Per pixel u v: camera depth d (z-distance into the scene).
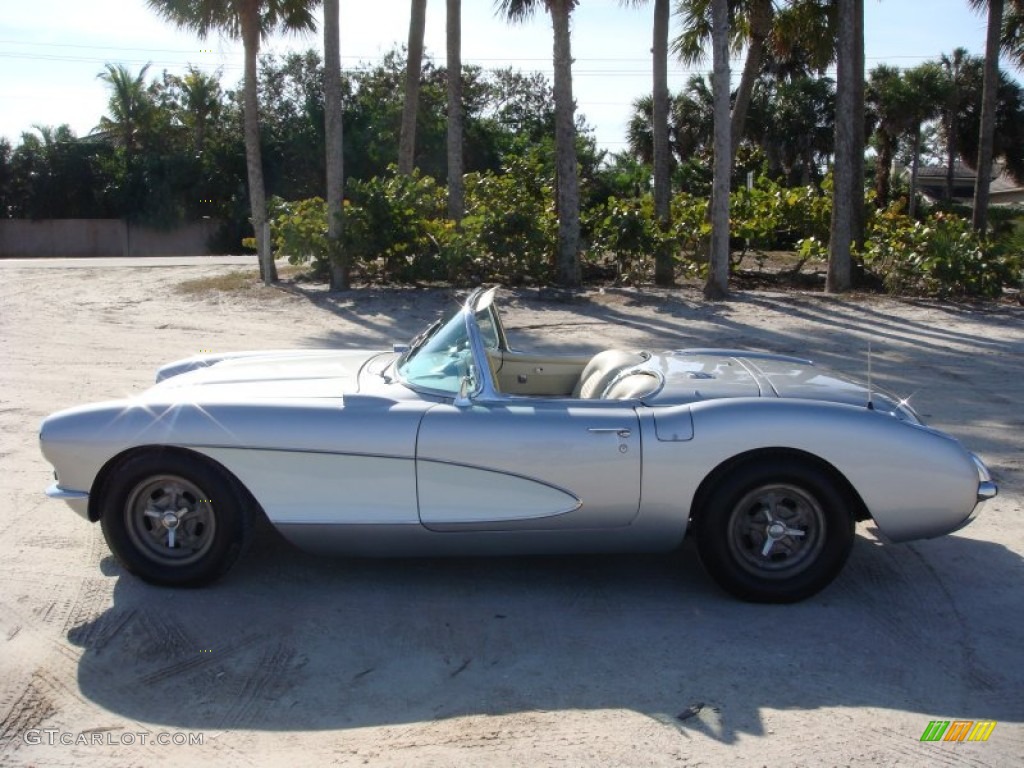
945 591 4.79
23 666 3.92
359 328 14.05
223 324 14.31
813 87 42.66
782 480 4.46
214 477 4.51
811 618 4.46
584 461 4.42
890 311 15.84
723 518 4.49
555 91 18.09
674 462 4.42
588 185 32.72
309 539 4.53
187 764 3.25
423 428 4.44
